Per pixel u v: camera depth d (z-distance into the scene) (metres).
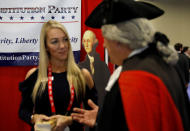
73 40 2.57
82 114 1.17
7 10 2.51
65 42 1.62
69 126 1.56
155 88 0.73
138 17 0.83
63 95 1.56
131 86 0.74
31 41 2.57
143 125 0.71
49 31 1.59
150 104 0.72
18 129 2.75
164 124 0.71
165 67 0.83
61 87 1.58
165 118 0.71
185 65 2.50
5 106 2.73
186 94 0.92
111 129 0.79
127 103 0.73
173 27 5.15
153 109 0.72
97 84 2.58
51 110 1.55
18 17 2.53
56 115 1.44
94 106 1.19
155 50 0.85
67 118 1.43
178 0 5.11
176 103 0.77
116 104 0.79
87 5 2.65
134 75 0.76
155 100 0.72
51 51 1.61
